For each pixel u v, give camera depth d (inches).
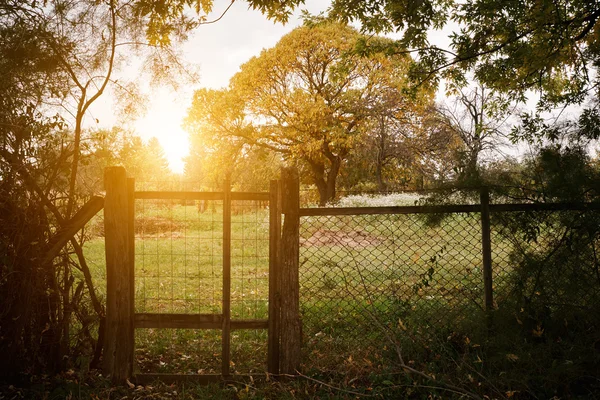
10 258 154.3
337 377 163.0
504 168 189.5
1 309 154.9
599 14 289.1
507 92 394.0
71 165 169.0
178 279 356.8
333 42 1123.3
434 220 180.2
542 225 182.7
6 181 153.0
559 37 316.2
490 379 151.9
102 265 384.2
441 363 162.2
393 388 148.9
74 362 172.6
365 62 1099.3
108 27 201.2
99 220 191.8
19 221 155.0
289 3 306.7
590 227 162.1
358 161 1200.2
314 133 1175.6
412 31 339.0
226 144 1300.4
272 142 1331.2
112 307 160.7
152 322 163.3
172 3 260.8
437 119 1111.0
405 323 195.5
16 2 163.2
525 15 323.3
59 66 173.5
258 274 374.9
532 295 170.4
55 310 168.9
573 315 165.3
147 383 162.2
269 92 1211.9
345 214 170.6
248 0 286.8
